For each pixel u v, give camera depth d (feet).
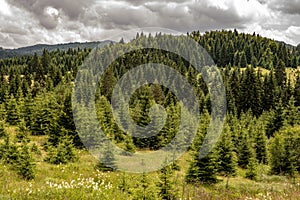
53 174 59.21
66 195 38.06
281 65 389.39
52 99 133.39
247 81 270.46
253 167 81.92
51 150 76.02
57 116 100.32
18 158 59.77
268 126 156.04
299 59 587.68
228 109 217.15
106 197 41.16
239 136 119.44
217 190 59.82
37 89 275.59
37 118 122.31
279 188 61.67
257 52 604.08
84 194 40.16
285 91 264.72
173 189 47.03
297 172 91.35
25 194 36.50
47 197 36.76
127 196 44.47
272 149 94.58
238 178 80.84
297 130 100.42
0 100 260.62
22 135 98.37
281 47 629.92
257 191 60.70
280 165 91.25
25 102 142.41
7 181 44.83
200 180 66.49
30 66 500.33
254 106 238.48
